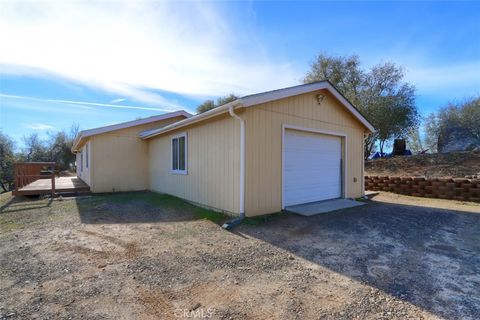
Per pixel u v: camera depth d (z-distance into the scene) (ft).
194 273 10.30
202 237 14.93
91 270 10.56
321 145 25.27
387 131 58.65
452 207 23.08
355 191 28.73
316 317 7.34
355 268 10.61
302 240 14.26
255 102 18.33
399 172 40.91
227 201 20.40
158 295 8.63
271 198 20.43
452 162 38.83
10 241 14.33
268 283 9.44
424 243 13.51
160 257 11.95
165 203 25.66
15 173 29.89
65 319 7.31
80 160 54.44
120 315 7.52
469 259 11.37
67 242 14.05
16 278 9.87
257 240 14.35
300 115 22.72
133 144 37.35
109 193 34.14
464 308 7.65
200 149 24.18
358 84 64.08
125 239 14.56
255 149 19.35
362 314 7.45
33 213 21.76
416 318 7.22
